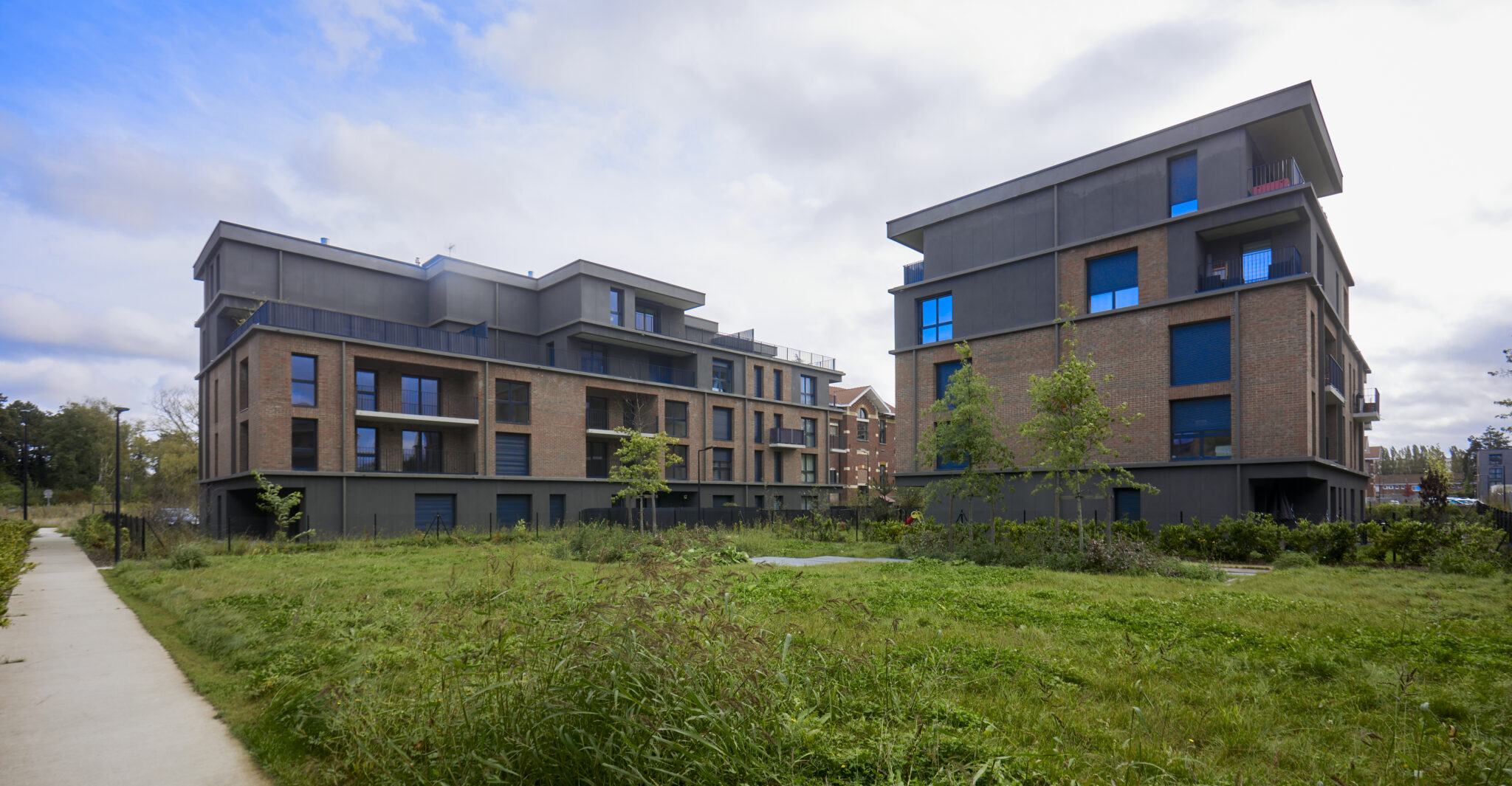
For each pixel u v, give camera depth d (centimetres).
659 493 4247
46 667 782
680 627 404
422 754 390
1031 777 377
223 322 3431
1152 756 415
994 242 2881
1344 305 2944
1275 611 909
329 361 3009
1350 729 469
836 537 2648
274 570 1623
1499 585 1205
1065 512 2566
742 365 4841
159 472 5319
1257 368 2234
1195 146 2400
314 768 466
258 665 715
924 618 851
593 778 341
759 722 381
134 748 527
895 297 3203
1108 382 2511
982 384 1959
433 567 1653
